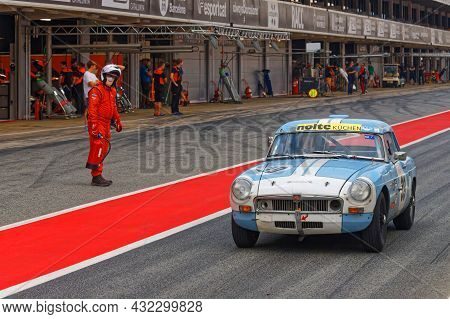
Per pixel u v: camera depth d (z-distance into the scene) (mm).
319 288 6312
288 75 42875
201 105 31562
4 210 10172
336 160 8258
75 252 7777
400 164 8719
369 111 28781
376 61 54156
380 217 7664
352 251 7715
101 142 12086
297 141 8656
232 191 7711
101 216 9789
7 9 20672
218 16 27828
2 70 23188
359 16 43750
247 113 26547
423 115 27359
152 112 26641
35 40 25641
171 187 12219
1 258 7527
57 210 10195
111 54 26625
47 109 23734
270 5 32656
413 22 64375
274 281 6559
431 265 7090
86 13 22078
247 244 7883
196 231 8891
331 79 43188
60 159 14953
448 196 11328
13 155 15422
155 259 7465
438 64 71188
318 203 7355
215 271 6949
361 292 6180
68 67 24531
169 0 24359
